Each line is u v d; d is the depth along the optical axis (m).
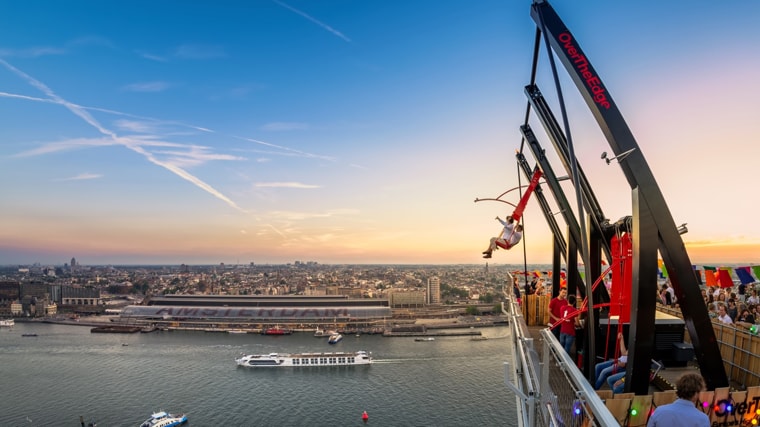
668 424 4.88
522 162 14.30
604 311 11.13
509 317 13.38
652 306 6.84
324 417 68.12
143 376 92.44
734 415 6.89
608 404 6.52
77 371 96.94
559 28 6.96
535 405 5.80
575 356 11.15
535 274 20.00
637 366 6.89
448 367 94.94
